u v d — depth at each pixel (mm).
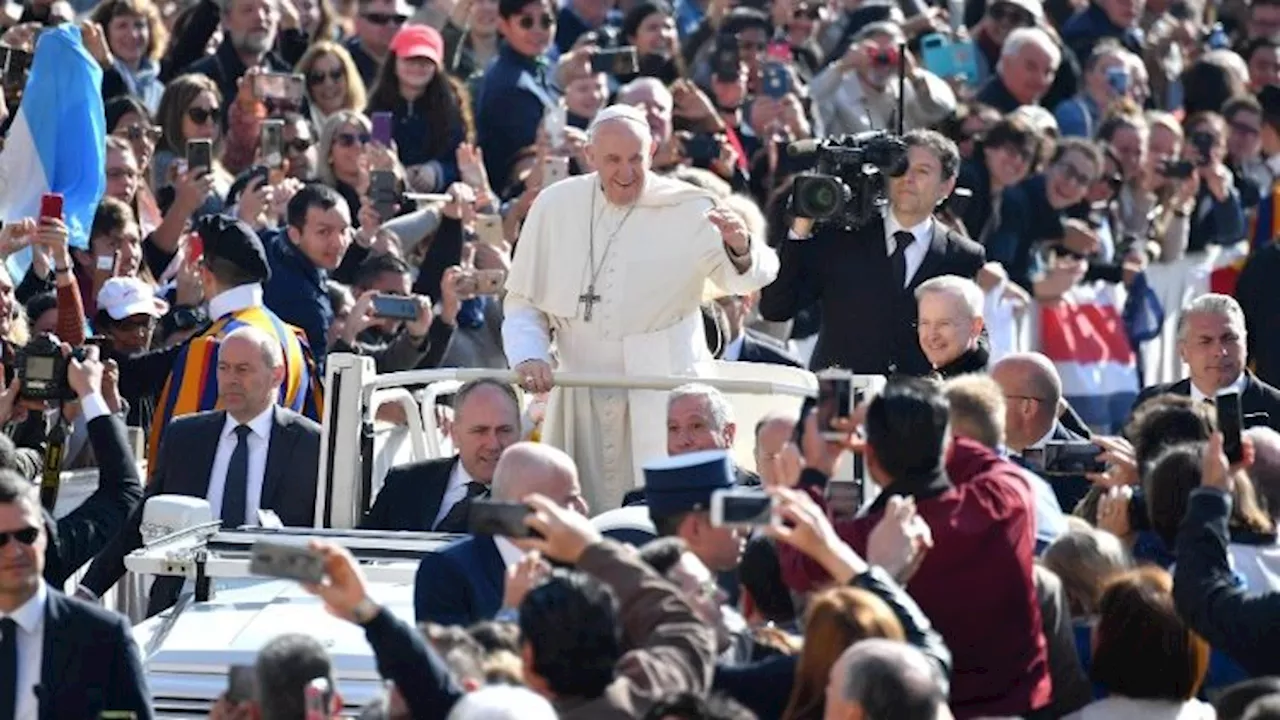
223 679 40031
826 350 54000
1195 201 77562
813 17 81938
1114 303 71562
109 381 50625
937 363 50625
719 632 35594
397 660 32250
